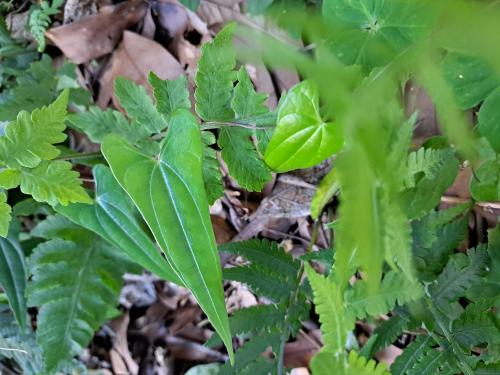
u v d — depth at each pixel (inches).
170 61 14.2
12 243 12.8
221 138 9.9
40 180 9.3
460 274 10.2
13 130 9.0
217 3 13.1
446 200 11.5
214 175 10.2
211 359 16.1
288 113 7.9
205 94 9.5
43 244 12.7
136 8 14.4
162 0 14.1
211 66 9.3
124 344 16.3
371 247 3.7
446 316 10.2
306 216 13.9
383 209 5.1
